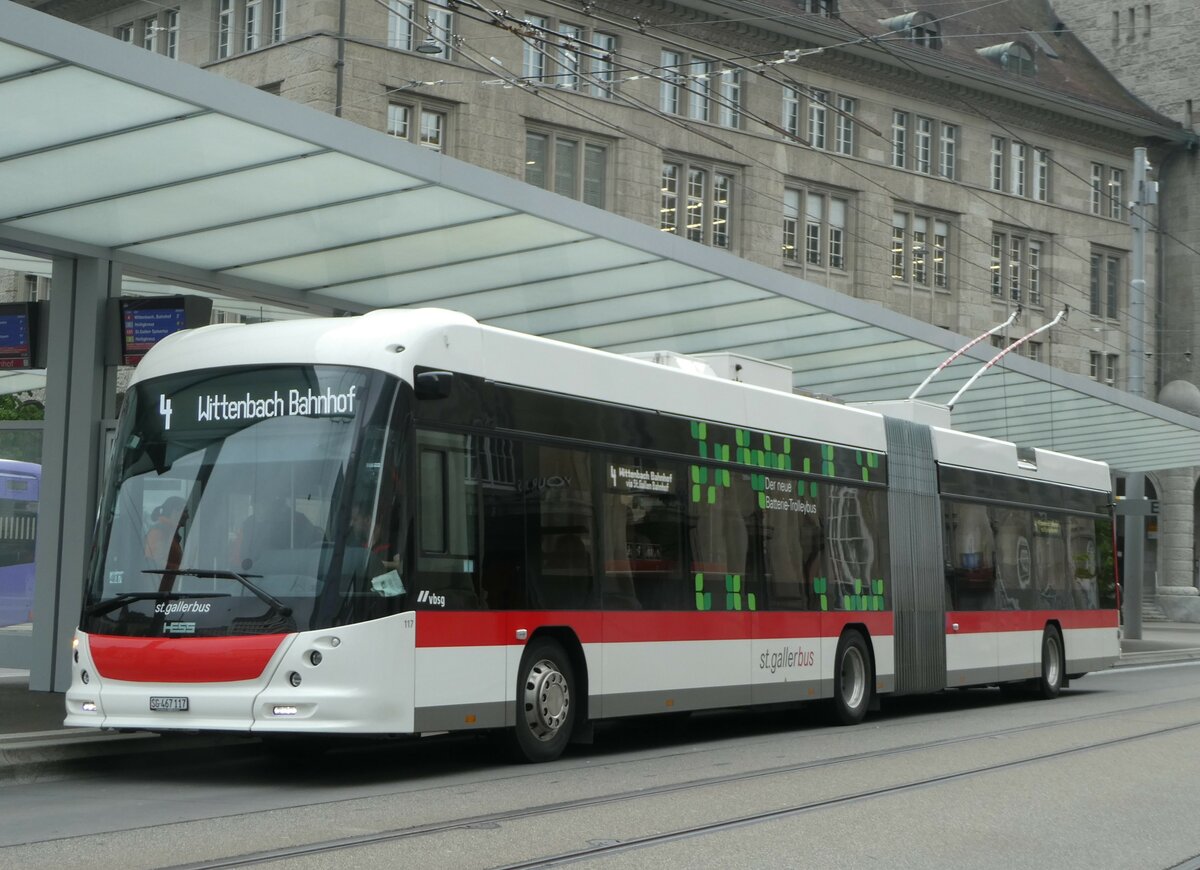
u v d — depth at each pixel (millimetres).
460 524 11250
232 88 12719
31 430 16578
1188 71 60031
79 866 7340
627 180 41438
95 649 10883
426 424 11055
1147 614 57344
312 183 14703
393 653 10539
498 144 38219
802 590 15617
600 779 11094
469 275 18859
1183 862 8188
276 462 10812
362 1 35656
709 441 14383
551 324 22516
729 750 13547
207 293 18109
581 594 12453
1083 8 62875
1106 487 23953
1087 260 56781
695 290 20578
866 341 24922
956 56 51688
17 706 14078
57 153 13555
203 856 7613
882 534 17344
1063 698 21375
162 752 12352
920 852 8156
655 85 42156
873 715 18281
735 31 44344
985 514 19812
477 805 9609
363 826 8680
